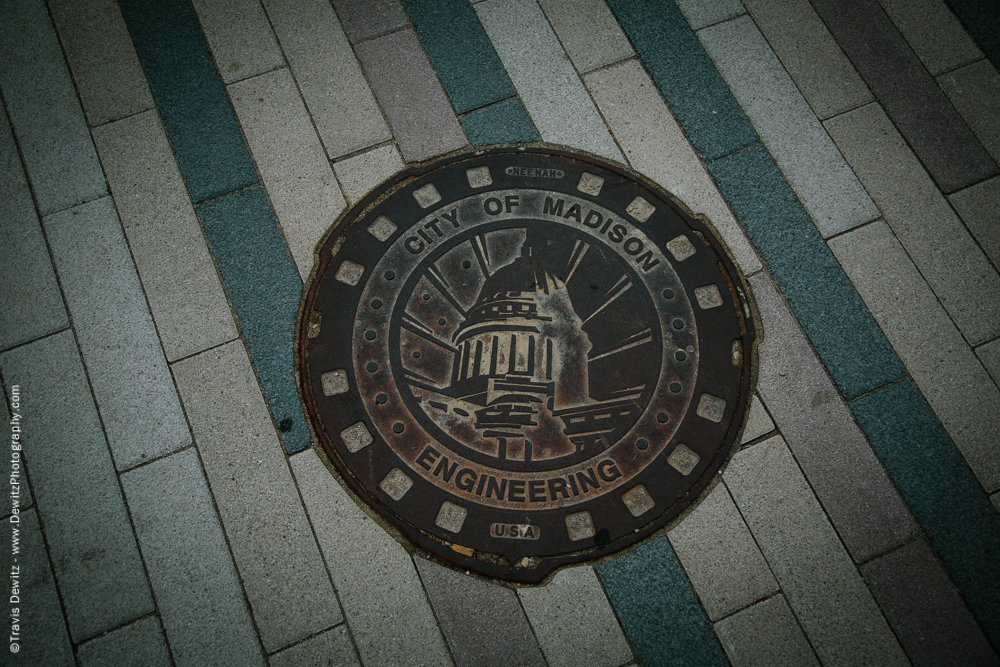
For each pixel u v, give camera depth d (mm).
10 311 2547
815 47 2984
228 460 2373
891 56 2965
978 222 2695
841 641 2189
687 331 2520
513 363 2455
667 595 2246
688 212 2723
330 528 2301
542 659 2184
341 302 2557
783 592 2242
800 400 2463
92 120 2818
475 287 2566
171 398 2445
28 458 2363
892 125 2852
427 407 2412
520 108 2881
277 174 2752
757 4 3059
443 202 2709
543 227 2666
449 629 2205
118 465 2361
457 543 2283
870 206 2729
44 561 2250
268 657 2172
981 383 2477
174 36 2955
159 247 2639
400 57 2951
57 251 2627
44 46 2930
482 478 2340
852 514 2324
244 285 2596
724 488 2350
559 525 2299
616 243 2646
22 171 2738
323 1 3025
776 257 2660
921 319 2566
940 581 2244
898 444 2408
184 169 2750
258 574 2250
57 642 2176
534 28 3014
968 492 2346
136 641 2180
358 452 2373
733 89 2918
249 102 2859
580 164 2783
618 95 2906
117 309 2553
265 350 2512
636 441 2379
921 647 2178
